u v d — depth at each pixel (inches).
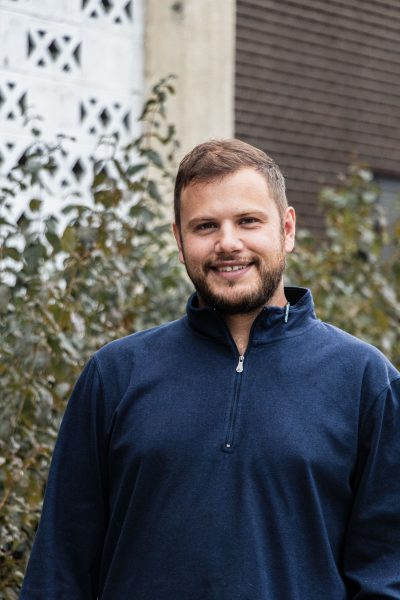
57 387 143.2
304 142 327.6
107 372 98.8
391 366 96.3
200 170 95.5
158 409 93.9
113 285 158.4
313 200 330.6
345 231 223.0
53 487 99.5
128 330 169.2
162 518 90.7
